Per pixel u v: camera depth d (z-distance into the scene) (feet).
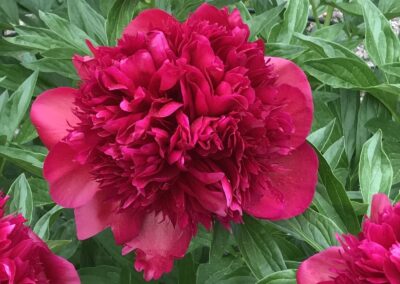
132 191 0.81
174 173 0.79
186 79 0.78
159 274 0.84
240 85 0.79
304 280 0.82
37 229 1.01
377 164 0.99
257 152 0.80
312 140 1.05
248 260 0.87
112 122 0.77
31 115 0.89
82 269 1.17
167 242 0.85
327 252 0.82
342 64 1.17
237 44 0.83
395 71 1.14
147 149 0.77
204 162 0.80
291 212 0.85
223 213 0.79
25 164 1.04
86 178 0.86
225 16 0.88
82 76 0.90
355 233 0.93
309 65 1.19
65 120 0.90
